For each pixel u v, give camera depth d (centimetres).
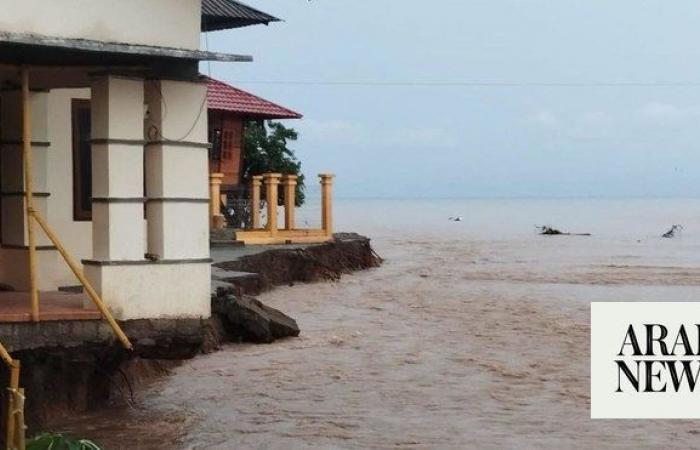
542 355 1889
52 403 1280
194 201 1268
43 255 1438
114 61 1212
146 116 1250
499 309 2556
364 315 2417
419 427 1379
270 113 3616
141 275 1224
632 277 3434
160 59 1229
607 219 10794
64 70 1227
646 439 1328
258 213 3362
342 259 3422
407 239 6122
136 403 1459
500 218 11675
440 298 2788
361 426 1381
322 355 1870
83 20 1173
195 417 1410
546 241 5850
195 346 1270
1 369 1164
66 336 1175
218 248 2950
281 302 2603
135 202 1221
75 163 1602
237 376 1681
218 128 3497
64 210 1589
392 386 1625
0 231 1431
